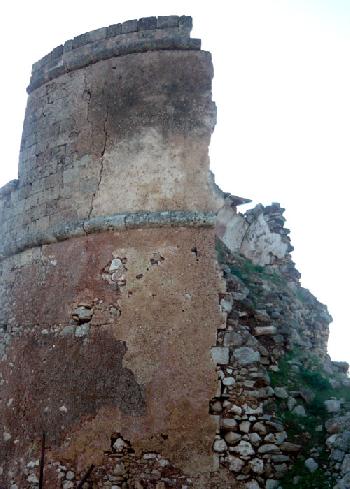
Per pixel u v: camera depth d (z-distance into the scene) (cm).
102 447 649
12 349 785
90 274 729
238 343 650
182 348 656
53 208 802
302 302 981
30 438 707
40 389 723
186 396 637
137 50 782
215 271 677
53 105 852
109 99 786
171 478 614
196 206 706
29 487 682
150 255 701
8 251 855
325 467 589
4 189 898
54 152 827
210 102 739
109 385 670
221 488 598
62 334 729
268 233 1040
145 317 679
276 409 638
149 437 634
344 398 688
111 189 749
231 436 612
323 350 962
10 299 826
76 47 841
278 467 601
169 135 737
